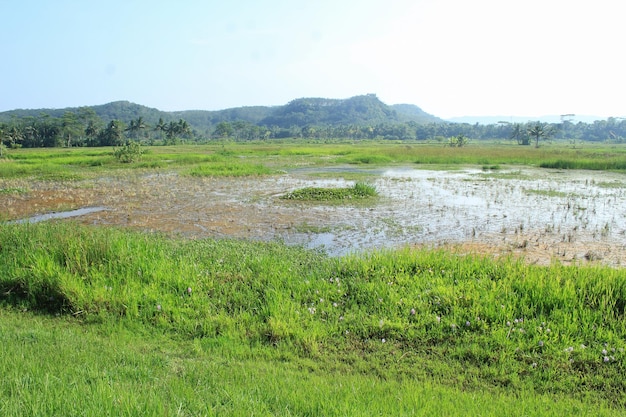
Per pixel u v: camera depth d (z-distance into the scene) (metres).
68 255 6.79
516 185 19.34
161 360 4.35
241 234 10.22
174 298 5.95
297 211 12.94
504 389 4.13
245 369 4.21
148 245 7.59
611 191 17.50
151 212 12.79
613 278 5.85
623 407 3.86
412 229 10.75
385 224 11.27
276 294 5.92
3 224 8.66
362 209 13.30
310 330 5.12
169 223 11.36
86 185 18.58
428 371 4.43
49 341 4.68
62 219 11.88
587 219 11.92
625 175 23.94
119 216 12.23
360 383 3.98
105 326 5.36
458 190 17.59
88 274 6.43
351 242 9.56
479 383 4.22
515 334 4.91
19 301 6.08
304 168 28.86
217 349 4.79
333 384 3.94
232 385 3.68
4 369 3.58
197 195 16.00
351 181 20.92
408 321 5.34
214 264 7.14
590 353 4.55
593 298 5.51
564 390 4.12
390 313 5.52
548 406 3.71
